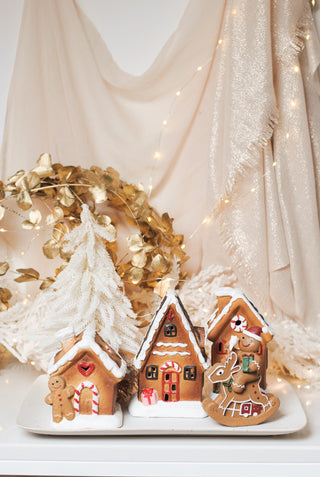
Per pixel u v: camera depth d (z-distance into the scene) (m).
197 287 1.26
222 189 1.24
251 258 1.25
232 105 1.22
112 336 0.95
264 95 1.20
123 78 1.30
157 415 0.91
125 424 0.88
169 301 0.89
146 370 0.92
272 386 1.09
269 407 0.89
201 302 1.23
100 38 1.31
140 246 1.20
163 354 0.91
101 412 0.88
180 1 1.31
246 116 1.21
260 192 1.24
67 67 1.29
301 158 1.24
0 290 1.22
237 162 1.22
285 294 1.24
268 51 1.20
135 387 1.02
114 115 1.30
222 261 1.31
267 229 1.25
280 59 1.23
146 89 1.30
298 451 0.85
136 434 0.87
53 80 1.29
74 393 0.88
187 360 0.91
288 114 1.24
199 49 1.28
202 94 1.30
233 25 1.23
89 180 1.22
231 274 1.29
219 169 1.26
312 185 1.25
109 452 0.85
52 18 1.28
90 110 1.30
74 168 1.22
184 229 1.33
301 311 1.25
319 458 0.85
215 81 1.29
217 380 0.88
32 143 1.29
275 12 1.23
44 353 1.13
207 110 1.30
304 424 0.89
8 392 1.11
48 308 1.16
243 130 1.21
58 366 0.87
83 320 0.96
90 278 0.98
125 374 0.92
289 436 0.89
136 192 1.26
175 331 0.91
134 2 1.32
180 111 1.30
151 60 1.33
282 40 1.22
